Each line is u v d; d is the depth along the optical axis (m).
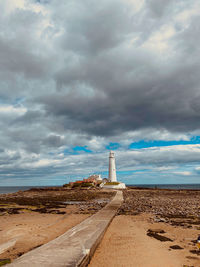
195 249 12.45
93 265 10.28
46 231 18.31
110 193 70.50
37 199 52.31
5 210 32.56
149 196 57.59
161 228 18.47
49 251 10.71
